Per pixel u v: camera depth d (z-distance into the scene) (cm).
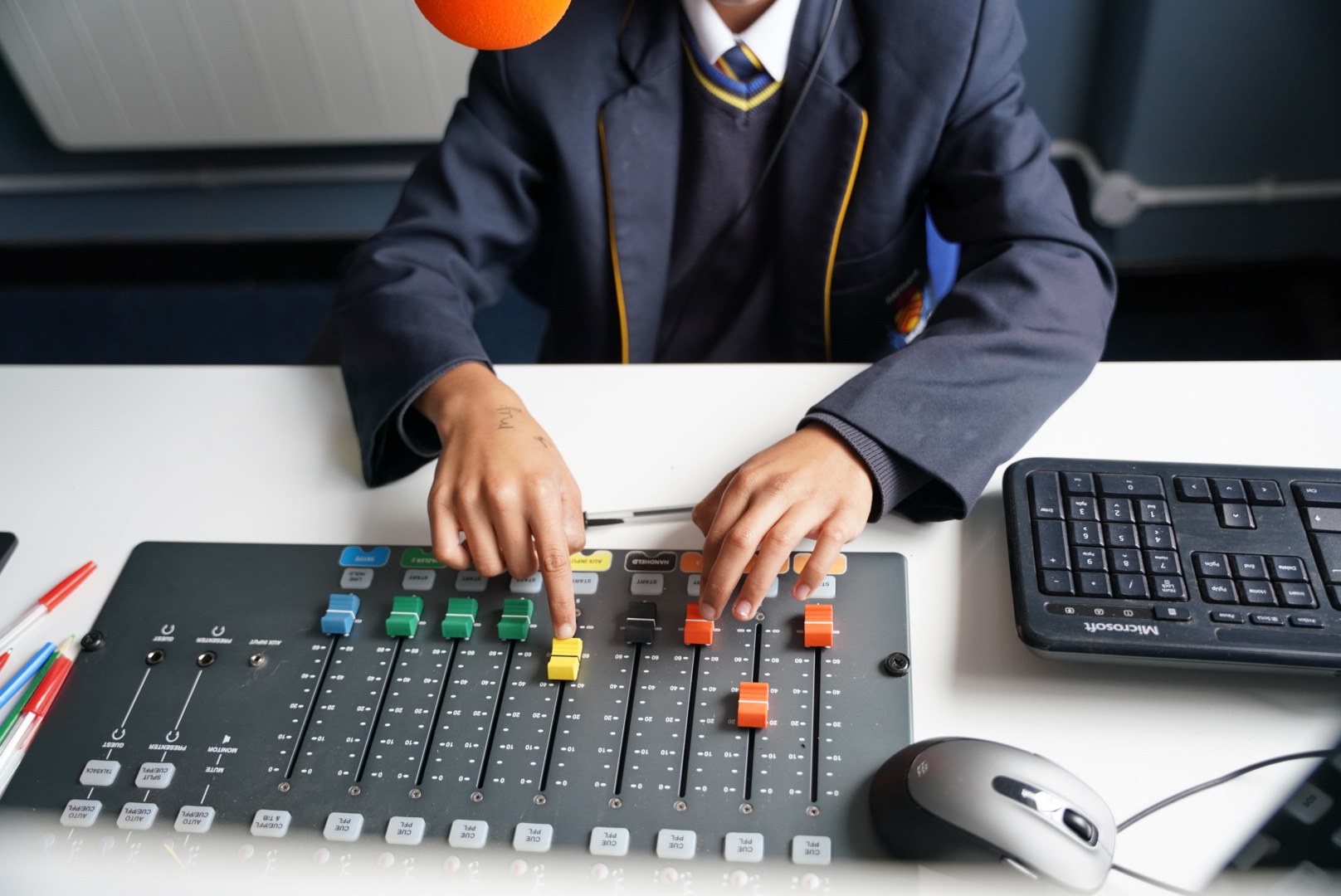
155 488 78
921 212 107
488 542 68
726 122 101
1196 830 54
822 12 96
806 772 57
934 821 51
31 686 65
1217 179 183
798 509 65
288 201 214
